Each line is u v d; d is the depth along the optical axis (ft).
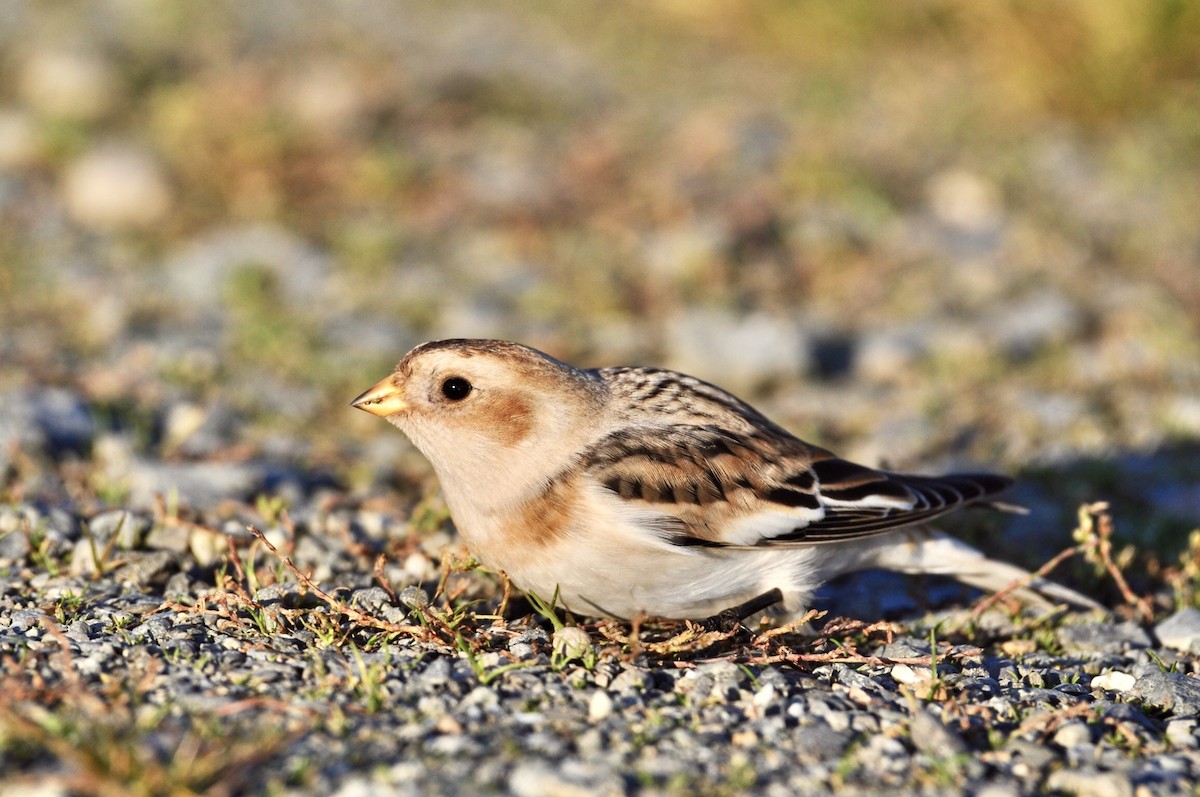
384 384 24.13
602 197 55.16
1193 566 27.58
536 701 20.27
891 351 43.55
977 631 25.90
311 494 31.71
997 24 70.03
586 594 23.43
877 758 18.99
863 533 24.44
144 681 19.89
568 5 89.76
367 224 53.01
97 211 53.31
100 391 37.58
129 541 26.43
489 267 50.21
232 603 23.56
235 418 37.09
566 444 23.35
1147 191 58.59
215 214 54.13
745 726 19.76
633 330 45.60
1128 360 42.63
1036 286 49.29
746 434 24.62
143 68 67.15
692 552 23.07
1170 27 65.82
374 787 17.47
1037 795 18.40
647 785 17.92
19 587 24.49
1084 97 66.85
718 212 53.62
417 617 23.07
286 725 18.78
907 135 65.05
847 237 52.90
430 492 29.07
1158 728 20.92
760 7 80.43
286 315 45.06
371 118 62.69
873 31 77.20
